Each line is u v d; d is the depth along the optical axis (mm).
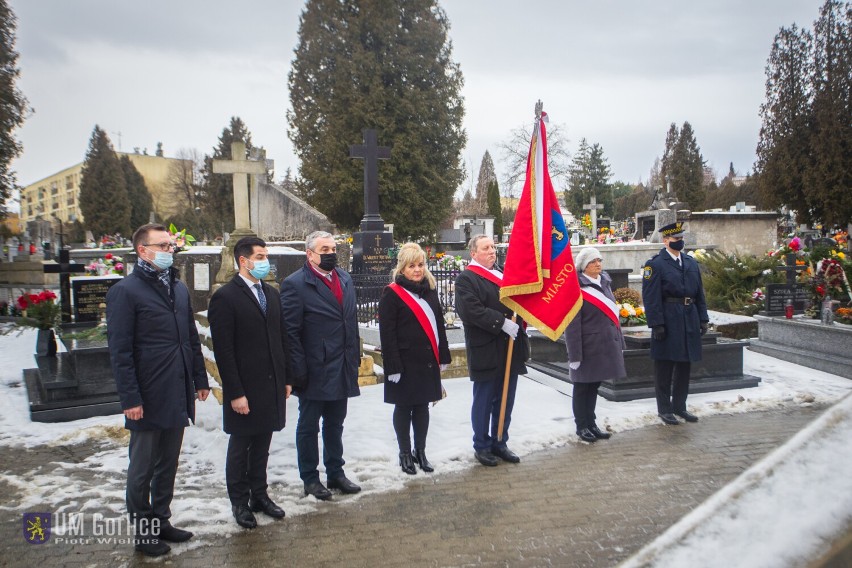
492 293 5387
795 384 7812
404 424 5113
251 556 3746
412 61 31078
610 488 4719
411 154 31109
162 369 3820
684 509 4309
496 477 5008
